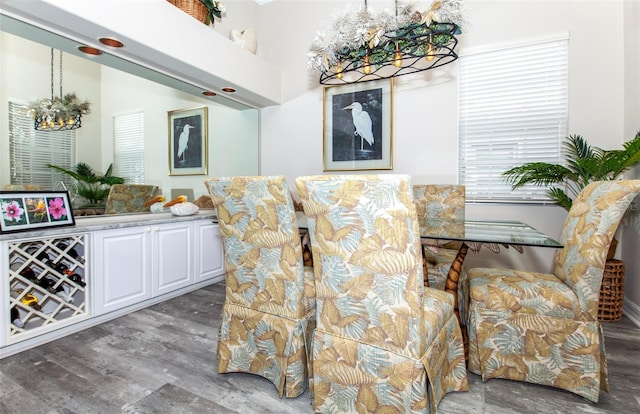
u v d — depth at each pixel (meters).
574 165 2.49
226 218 1.57
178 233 2.88
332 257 1.25
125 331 2.17
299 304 1.47
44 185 2.08
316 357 1.36
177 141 3.07
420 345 1.16
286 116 3.85
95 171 2.40
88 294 2.21
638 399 1.45
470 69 2.98
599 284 1.42
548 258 2.83
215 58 2.84
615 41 2.54
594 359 1.42
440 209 2.74
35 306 2.04
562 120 2.71
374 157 3.39
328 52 2.11
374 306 1.21
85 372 1.68
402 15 1.91
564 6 2.66
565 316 1.47
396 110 3.29
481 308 1.61
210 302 2.75
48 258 2.12
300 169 3.79
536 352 1.52
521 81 2.82
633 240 2.35
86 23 1.94
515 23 2.80
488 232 1.86
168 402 1.45
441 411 1.38
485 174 2.97
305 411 1.40
